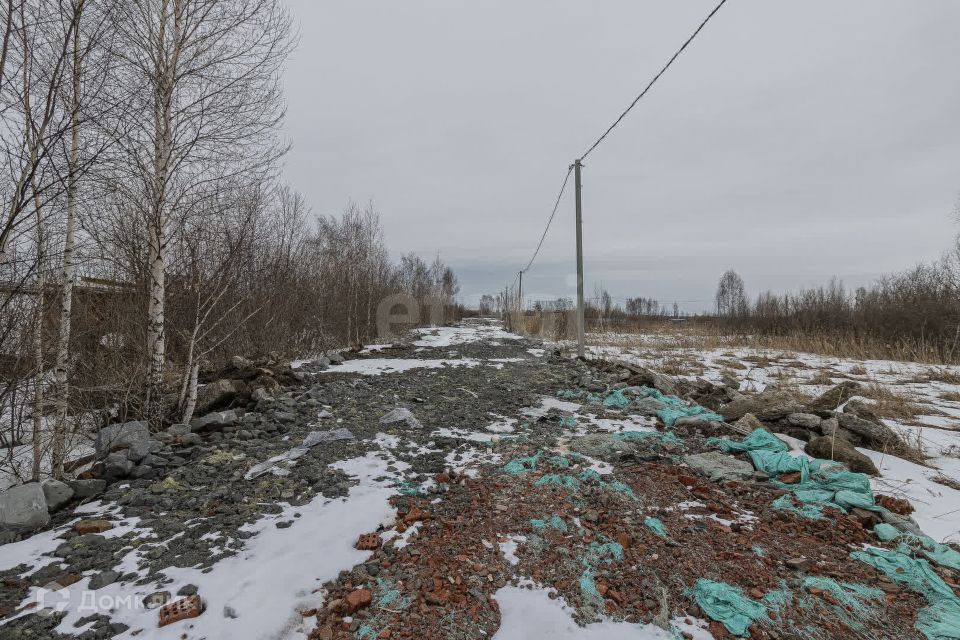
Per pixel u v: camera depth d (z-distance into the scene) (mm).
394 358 12445
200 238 5910
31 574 2666
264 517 3328
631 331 23719
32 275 3799
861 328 18469
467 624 2299
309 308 13062
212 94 5453
